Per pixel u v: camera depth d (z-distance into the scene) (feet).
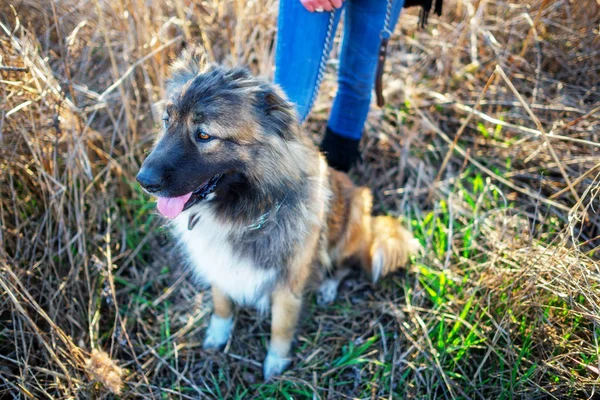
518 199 4.56
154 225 4.35
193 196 3.01
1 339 3.47
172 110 2.92
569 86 5.18
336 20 3.61
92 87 4.69
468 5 5.25
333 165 4.50
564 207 4.01
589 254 3.42
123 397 3.37
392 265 4.03
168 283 4.22
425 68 5.60
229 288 3.48
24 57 3.49
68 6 4.48
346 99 4.16
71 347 3.30
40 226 3.81
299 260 3.37
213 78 2.91
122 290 4.05
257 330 3.97
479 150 5.01
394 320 3.90
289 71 3.62
